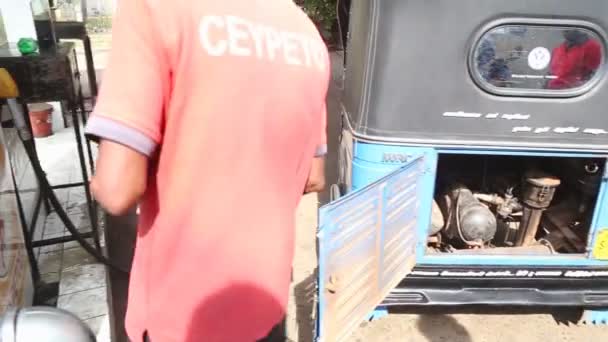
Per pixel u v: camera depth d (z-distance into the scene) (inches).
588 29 97.8
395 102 101.3
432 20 96.9
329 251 79.7
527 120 102.4
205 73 43.4
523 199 119.5
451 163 130.2
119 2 43.5
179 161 45.1
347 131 123.5
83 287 121.5
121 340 103.9
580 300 116.9
